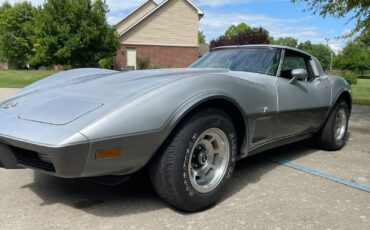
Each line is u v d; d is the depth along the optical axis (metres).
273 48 3.91
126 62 29.62
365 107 10.18
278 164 4.02
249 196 3.02
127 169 2.38
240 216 2.62
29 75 23.55
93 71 3.65
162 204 2.80
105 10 22.62
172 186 2.49
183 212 2.67
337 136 4.77
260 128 3.19
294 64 4.05
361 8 7.88
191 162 2.59
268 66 3.70
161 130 2.37
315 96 4.08
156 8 29.56
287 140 3.80
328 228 2.47
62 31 21.12
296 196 3.04
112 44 22.83
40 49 21.92
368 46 10.14
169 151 2.47
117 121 2.25
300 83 3.89
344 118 4.85
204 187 2.66
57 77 3.44
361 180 3.51
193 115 2.55
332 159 4.29
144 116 2.33
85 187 3.13
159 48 30.20
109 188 3.11
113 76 3.06
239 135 3.07
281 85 3.54
